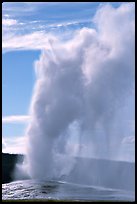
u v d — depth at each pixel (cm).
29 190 8362
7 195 7719
